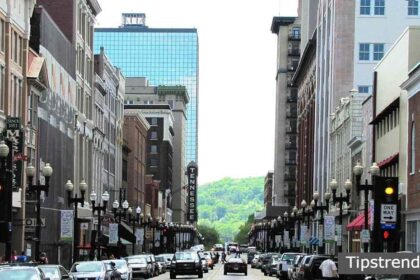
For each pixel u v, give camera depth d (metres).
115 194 137.25
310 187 159.38
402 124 72.56
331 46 125.56
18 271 32.16
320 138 140.00
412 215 67.19
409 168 68.94
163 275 95.06
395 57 77.88
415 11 119.62
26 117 75.56
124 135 162.38
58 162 90.12
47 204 83.88
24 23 76.00
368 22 120.31
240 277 87.62
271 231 169.50
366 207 54.44
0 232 46.16
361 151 95.50
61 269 39.16
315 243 103.00
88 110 111.69
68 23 99.31
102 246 107.75
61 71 92.06
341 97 120.44
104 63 123.06
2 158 45.91
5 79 69.62
